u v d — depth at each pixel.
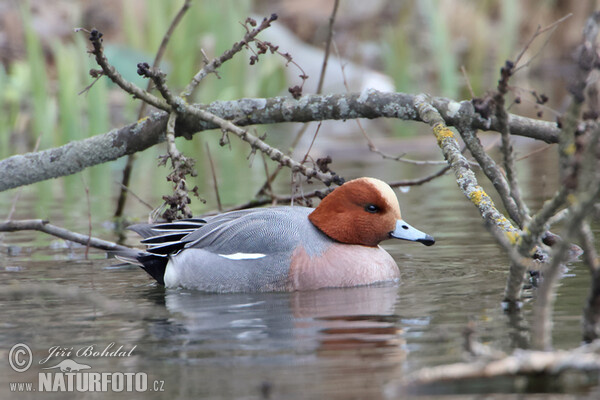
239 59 25.50
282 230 10.19
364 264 9.99
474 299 8.71
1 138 22.14
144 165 22.56
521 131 10.62
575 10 29.20
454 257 11.17
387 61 28.28
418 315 8.09
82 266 11.41
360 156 21.39
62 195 18.17
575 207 6.48
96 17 29.91
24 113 24.36
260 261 9.98
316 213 10.42
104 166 22.77
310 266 9.91
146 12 28.75
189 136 11.22
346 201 10.30
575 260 10.34
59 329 7.96
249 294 9.77
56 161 11.38
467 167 9.66
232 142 24.92
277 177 19.41
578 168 6.50
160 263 10.53
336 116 11.04
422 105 10.55
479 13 31.38
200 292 9.96
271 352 6.99
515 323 7.58
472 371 5.98
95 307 8.90
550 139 10.61
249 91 26.11
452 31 31.20
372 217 10.20
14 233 14.17
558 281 9.23
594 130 6.47
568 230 6.27
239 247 10.12
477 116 10.44
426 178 12.30
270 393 6.02
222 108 11.23
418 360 6.62
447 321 7.78
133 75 22.56
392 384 6.11
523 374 6.21
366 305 8.70
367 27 32.41
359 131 24.94
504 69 7.34
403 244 12.42
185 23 25.44
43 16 28.86
